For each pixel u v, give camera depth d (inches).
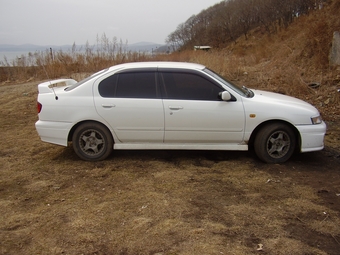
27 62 563.8
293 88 360.2
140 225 128.9
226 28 1781.5
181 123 190.7
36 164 197.0
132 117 191.5
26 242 119.6
